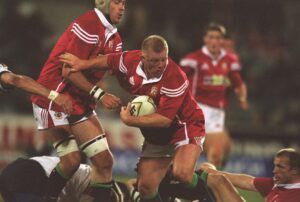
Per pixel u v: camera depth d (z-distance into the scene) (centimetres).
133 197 2608
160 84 2405
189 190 2573
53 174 2481
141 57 2411
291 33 6981
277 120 5959
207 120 3719
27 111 5394
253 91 6259
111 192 2538
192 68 3722
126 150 5262
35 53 6106
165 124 2405
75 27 2414
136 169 2659
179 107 2433
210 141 3719
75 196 2547
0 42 6162
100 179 2517
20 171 2458
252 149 5281
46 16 6806
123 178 4984
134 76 2423
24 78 2378
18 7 6531
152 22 6888
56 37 6594
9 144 5144
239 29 6919
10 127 5159
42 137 4097
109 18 2448
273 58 6694
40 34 6288
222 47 3781
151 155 2583
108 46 2473
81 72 2414
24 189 2452
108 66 2431
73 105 2466
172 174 2544
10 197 2456
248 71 6475
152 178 2534
